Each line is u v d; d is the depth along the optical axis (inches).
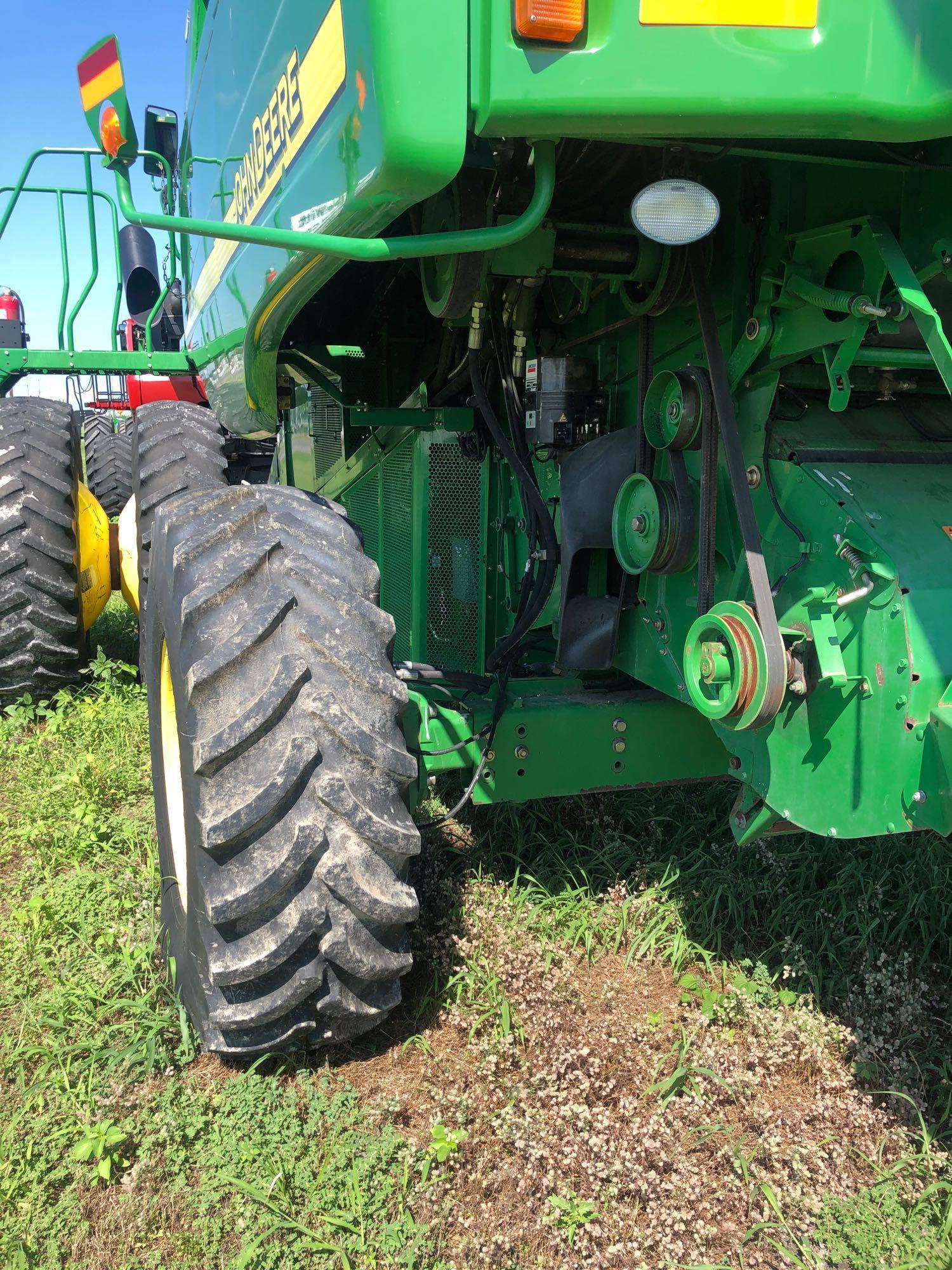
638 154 82.4
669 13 56.8
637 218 67.7
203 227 67.1
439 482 141.4
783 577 78.5
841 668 71.1
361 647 80.5
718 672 75.9
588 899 112.3
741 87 57.5
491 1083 85.3
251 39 93.8
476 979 97.1
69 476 174.9
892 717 67.9
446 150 58.1
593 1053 88.3
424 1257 70.1
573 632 107.0
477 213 77.1
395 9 55.9
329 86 67.9
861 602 70.2
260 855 75.9
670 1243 71.1
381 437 160.7
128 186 72.7
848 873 116.0
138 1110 82.7
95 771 142.8
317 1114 80.0
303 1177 74.9
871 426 82.9
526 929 106.7
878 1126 83.4
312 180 73.9
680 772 109.9
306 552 85.4
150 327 198.7
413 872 116.3
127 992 97.2
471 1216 73.2
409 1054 90.2
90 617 190.1
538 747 104.3
